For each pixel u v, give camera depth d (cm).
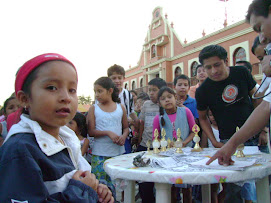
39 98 81
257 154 161
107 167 138
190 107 296
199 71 350
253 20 123
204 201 200
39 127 82
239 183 120
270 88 129
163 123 235
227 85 200
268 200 129
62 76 83
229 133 203
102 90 256
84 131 259
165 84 305
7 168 69
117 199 281
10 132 82
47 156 81
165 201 116
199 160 143
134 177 118
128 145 290
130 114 328
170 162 135
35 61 83
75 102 90
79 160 108
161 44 2006
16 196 66
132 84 2477
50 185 78
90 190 83
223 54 191
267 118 123
